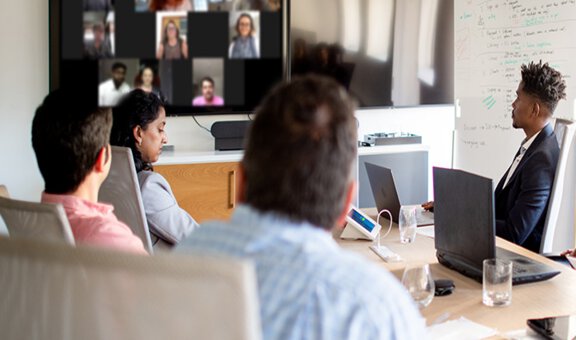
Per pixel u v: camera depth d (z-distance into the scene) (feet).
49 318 2.84
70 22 14.52
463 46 14.30
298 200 3.01
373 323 2.78
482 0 13.70
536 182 9.31
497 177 13.52
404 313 2.87
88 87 14.70
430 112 17.51
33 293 2.85
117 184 7.56
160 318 2.62
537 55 12.46
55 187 5.54
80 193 5.58
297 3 15.92
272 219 3.04
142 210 7.62
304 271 2.89
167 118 15.39
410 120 17.39
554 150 9.49
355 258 3.03
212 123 15.69
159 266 2.55
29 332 2.91
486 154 13.79
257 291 2.91
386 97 16.89
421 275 5.90
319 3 16.08
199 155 14.62
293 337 2.82
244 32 15.46
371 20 16.51
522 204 9.34
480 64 13.85
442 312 5.93
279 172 3.00
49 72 14.55
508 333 5.41
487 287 6.12
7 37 14.28
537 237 9.53
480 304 6.13
